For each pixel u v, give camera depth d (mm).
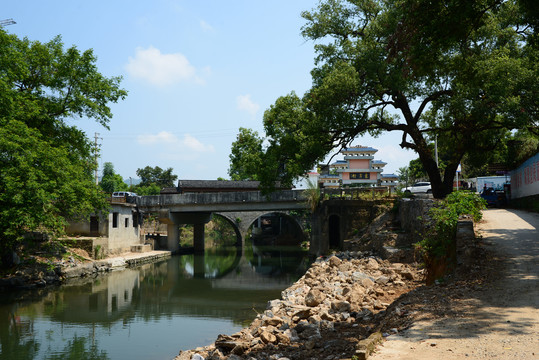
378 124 27484
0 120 22047
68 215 27484
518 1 12953
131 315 19922
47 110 27719
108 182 67062
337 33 27859
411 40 14125
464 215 19422
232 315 19859
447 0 12719
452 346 6316
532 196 24656
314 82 27391
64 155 26719
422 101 27016
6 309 20688
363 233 31891
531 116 19859
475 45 21047
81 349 14430
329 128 25812
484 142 26547
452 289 10227
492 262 11750
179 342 15250
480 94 22281
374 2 26859
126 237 45500
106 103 30047
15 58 24641
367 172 76062
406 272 16594
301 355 8422
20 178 22172
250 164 28438
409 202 26141
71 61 28047
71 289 26344
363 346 6270
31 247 30016
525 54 21875
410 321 8141
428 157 27031
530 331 6773
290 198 46656
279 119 27391
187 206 51125
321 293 14750
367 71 24656
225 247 67312
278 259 47219
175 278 32812
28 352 14148
